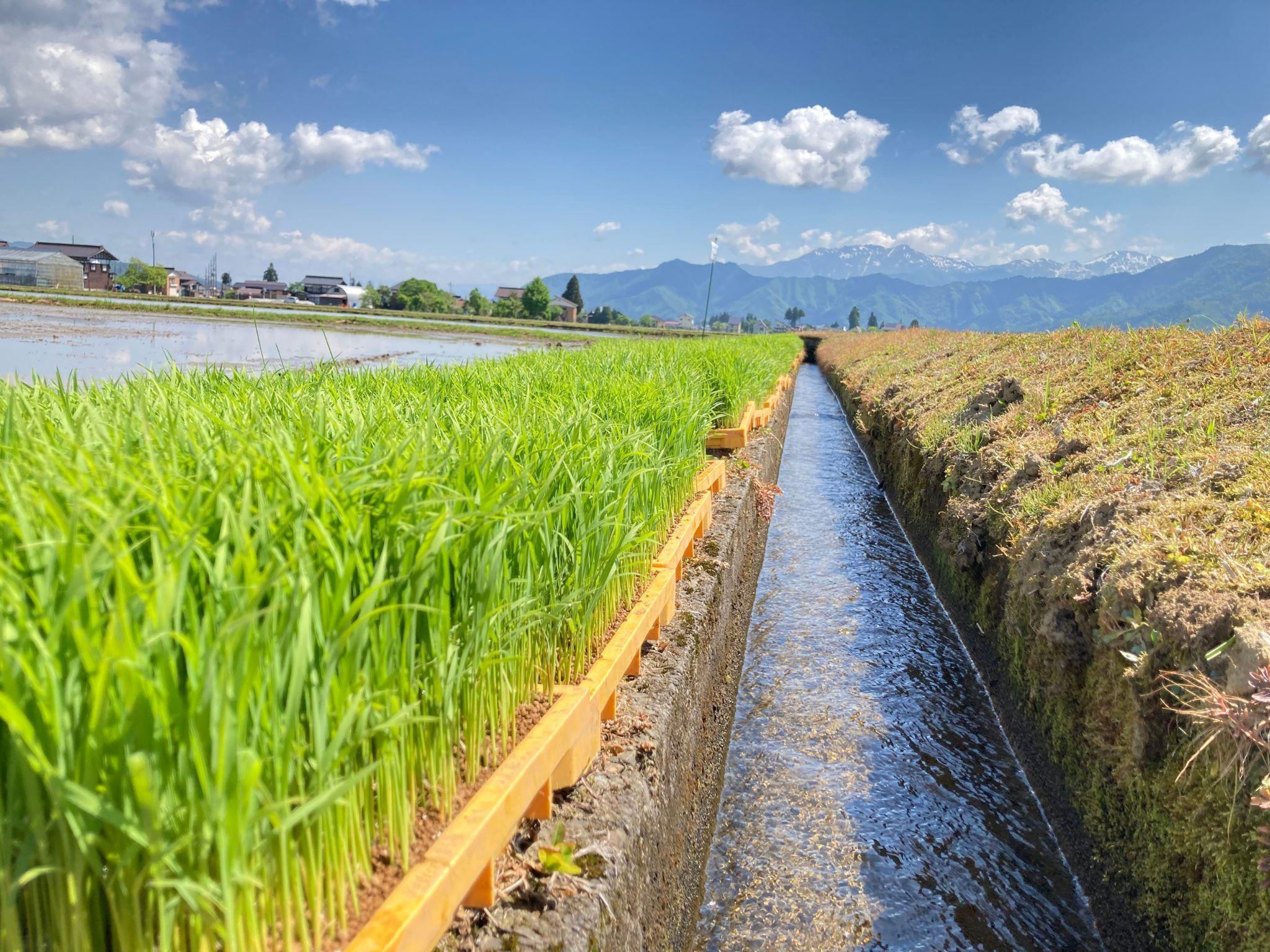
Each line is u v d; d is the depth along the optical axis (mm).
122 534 1391
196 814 1266
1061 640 3896
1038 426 6988
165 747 1233
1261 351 6055
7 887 1173
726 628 5035
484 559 2047
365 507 1807
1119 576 3506
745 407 10125
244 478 1781
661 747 2936
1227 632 2754
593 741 2725
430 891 1640
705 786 3943
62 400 2842
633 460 3656
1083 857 3568
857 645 6230
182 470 1960
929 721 5090
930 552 7875
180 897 1223
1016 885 3670
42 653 1143
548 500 2717
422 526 1806
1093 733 3518
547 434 3115
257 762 1213
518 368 7125
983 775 4516
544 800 2354
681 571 4773
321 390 3928
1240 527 3408
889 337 30703
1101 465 5031
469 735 2123
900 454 10312
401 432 2693
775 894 3623
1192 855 2607
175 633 1164
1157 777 2902
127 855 1233
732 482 7207
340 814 1577
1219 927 2402
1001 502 5715
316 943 1506
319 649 1564
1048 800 4090
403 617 1830
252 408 3068
